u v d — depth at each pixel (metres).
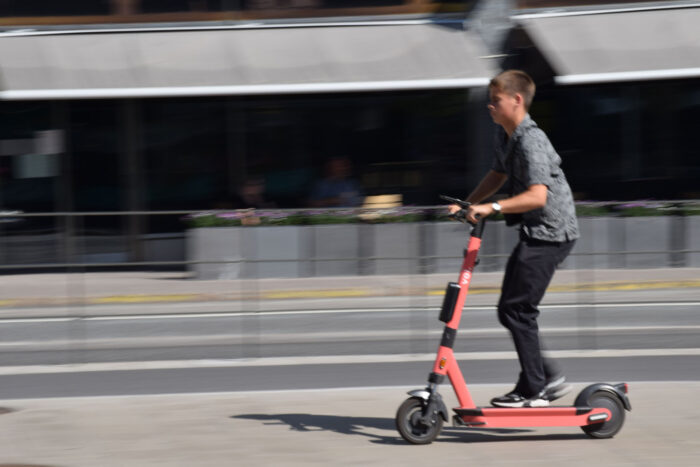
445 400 8.89
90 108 24.38
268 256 12.29
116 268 12.27
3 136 24.20
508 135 7.64
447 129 24.94
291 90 22.45
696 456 6.89
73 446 7.31
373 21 25.08
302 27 24.88
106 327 12.30
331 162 25.05
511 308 7.57
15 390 9.67
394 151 25.08
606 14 24.95
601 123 25.41
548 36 23.95
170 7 24.66
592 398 7.49
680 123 25.38
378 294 12.37
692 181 25.58
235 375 10.33
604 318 11.91
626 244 11.75
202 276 12.26
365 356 11.52
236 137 24.81
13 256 12.20
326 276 12.34
